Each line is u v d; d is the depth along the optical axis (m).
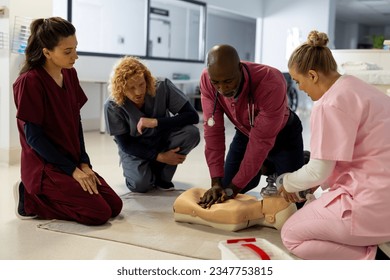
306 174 1.51
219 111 2.07
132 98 2.43
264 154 1.94
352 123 1.41
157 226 2.08
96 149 4.29
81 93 2.22
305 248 1.60
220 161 2.11
